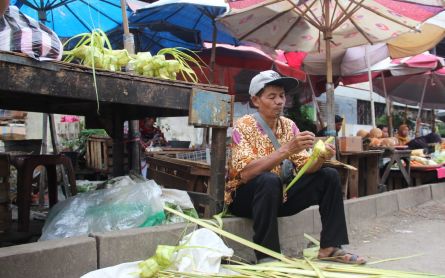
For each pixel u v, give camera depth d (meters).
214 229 2.86
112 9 6.47
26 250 2.32
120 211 3.06
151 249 2.88
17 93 2.62
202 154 6.02
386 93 12.12
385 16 5.74
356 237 4.51
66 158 4.00
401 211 6.08
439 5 5.12
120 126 4.33
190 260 2.52
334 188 3.19
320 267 2.62
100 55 2.96
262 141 3.35
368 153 5.84
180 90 3.13
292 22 6.43
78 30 6.67
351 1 5.61
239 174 3.27
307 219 4.25
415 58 9.93
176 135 12.03
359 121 17.56
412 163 7.75
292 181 3.15
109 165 6.46
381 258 3.64
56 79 2.50
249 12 5.85
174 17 7.27
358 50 9.45
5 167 3.24
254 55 8.16
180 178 4.59
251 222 3.58
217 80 8.59
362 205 5.24
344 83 11.05
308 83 10.77
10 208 3.29
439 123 20.06
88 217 3.03
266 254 2.99
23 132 9.04
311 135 2.97
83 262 2.55
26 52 2.38
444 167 7.79
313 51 7.52
